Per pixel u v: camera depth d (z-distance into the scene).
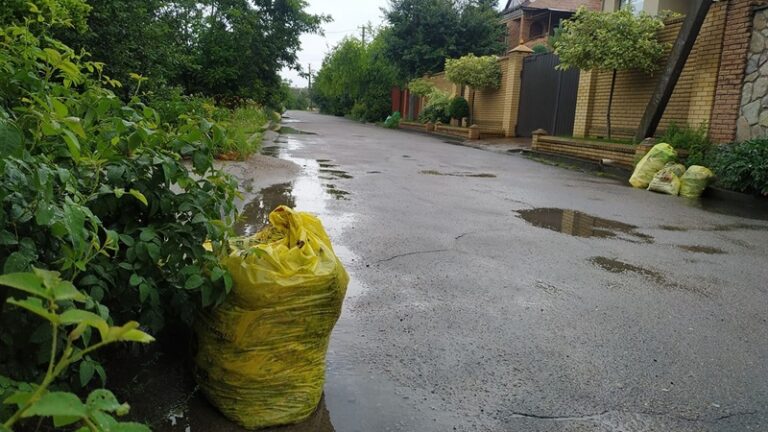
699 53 10.09
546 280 4.19
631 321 3.46
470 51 26.83
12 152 1.56
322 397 2.45
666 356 2.99
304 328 2.18
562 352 2.99
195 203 2.28
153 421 2.18
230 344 2.14
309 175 8.96
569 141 12.95
